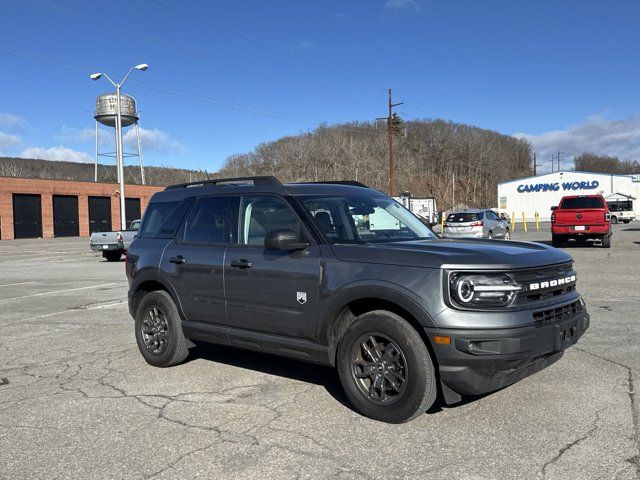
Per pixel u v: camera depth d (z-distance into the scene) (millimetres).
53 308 10227
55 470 3617
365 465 3576
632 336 6809
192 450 3867
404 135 99188
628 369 5484
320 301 4605
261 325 5070
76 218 51719
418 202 44125
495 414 4383
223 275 5336
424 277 4090
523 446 3793
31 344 7305
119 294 11945
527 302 4109
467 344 3885
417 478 3391
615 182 68375
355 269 4434
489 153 141125
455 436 3990
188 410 4668
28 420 4512
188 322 5770
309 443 3936
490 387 4051
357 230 5047
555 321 4238
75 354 6727
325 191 5375
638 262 15195
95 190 53156
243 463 3648
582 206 20438
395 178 104438
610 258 16453
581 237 20500
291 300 4809
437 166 131875
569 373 5387
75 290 12797
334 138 100250
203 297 5551
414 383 4086
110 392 5203
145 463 3686
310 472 3500
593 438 3889
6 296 11984
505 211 74625
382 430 4137
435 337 3975
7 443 4062
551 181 71812
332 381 5391
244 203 5469
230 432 4172
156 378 5629
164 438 4090
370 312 4371
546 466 3494
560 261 4508
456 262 4043
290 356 4938
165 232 6195
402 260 4254
